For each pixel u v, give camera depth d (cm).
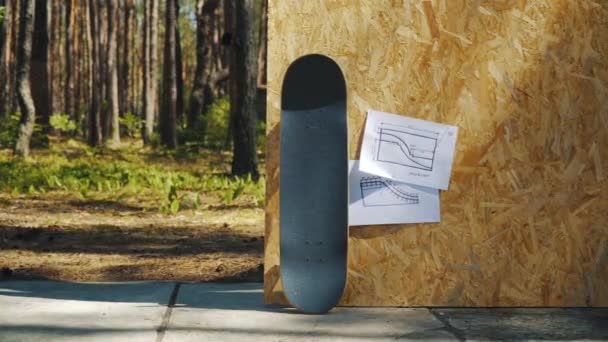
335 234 306
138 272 406
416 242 322
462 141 323
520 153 324
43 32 1803
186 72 4350
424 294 322
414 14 322
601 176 326
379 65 322
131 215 696
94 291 345
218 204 788
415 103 323
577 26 326
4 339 266
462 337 276
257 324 289
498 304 323
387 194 321
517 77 324
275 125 317
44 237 539
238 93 1062
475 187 323
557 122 325
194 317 298
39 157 1495
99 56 2581
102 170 1198
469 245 322
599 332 284
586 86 326
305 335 275
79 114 2670
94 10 2608
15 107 3181
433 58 323
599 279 326
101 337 270
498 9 324
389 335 277
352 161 321
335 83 306
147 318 296
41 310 307
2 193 864
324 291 305
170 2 1920
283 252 306
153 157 1697
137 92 3862
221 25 2784
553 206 325
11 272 388
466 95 323
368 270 321
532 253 324
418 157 322
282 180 307
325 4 320
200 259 447
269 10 318
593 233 326
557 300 324
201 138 1911
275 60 317
